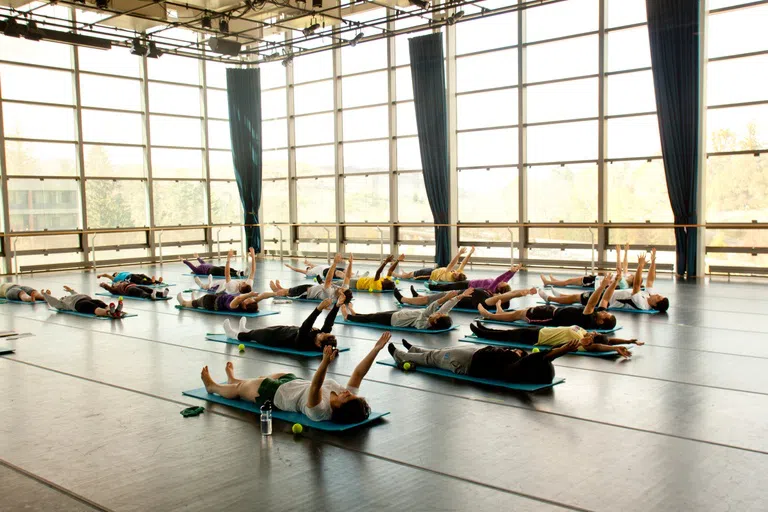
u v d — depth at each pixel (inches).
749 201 539.2
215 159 839.7
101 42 592.4
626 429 182.9
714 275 555.8
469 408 203.9
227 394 214.8
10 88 665.6
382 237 714.8
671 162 543.2
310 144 808.3
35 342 316.8
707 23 531.8
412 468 156.4
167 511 135.3
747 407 201.6
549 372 226.4
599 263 612.4
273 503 138.0
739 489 142.3
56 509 137.6
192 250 824.3
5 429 189.8
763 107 525.7
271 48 695.1
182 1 592.4
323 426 185.3
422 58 670.5
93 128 728.3
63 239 709.9
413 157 718.5
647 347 288.2
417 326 331.6
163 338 324.2
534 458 161.9
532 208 650.8
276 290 450.6
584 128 612.1
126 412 204.4
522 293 353.7
